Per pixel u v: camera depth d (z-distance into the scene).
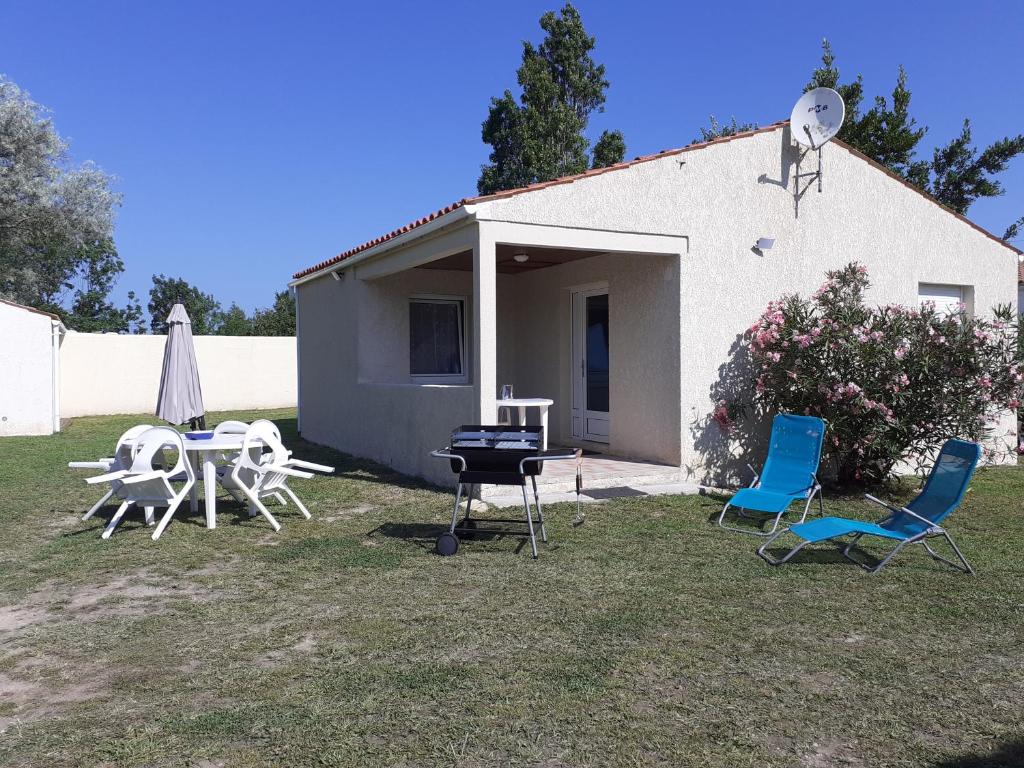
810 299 9.13
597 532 6.76
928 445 8.55
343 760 2.97
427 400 9.34
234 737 3.15
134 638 4.30
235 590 5.19
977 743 3.09
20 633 4.41
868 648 4.10
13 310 15.91
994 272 10.82
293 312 38.72
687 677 3.72
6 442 14.49
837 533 5.47
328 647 4.14
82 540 6.63
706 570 5.57
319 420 13.59
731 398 9.09
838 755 3.00
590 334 11.02
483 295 7.80
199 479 7.72
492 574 5.48
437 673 3.76
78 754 3.02
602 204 8.27
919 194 10.25
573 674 3.75
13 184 24.02
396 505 8.00
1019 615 4.62
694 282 8.85
